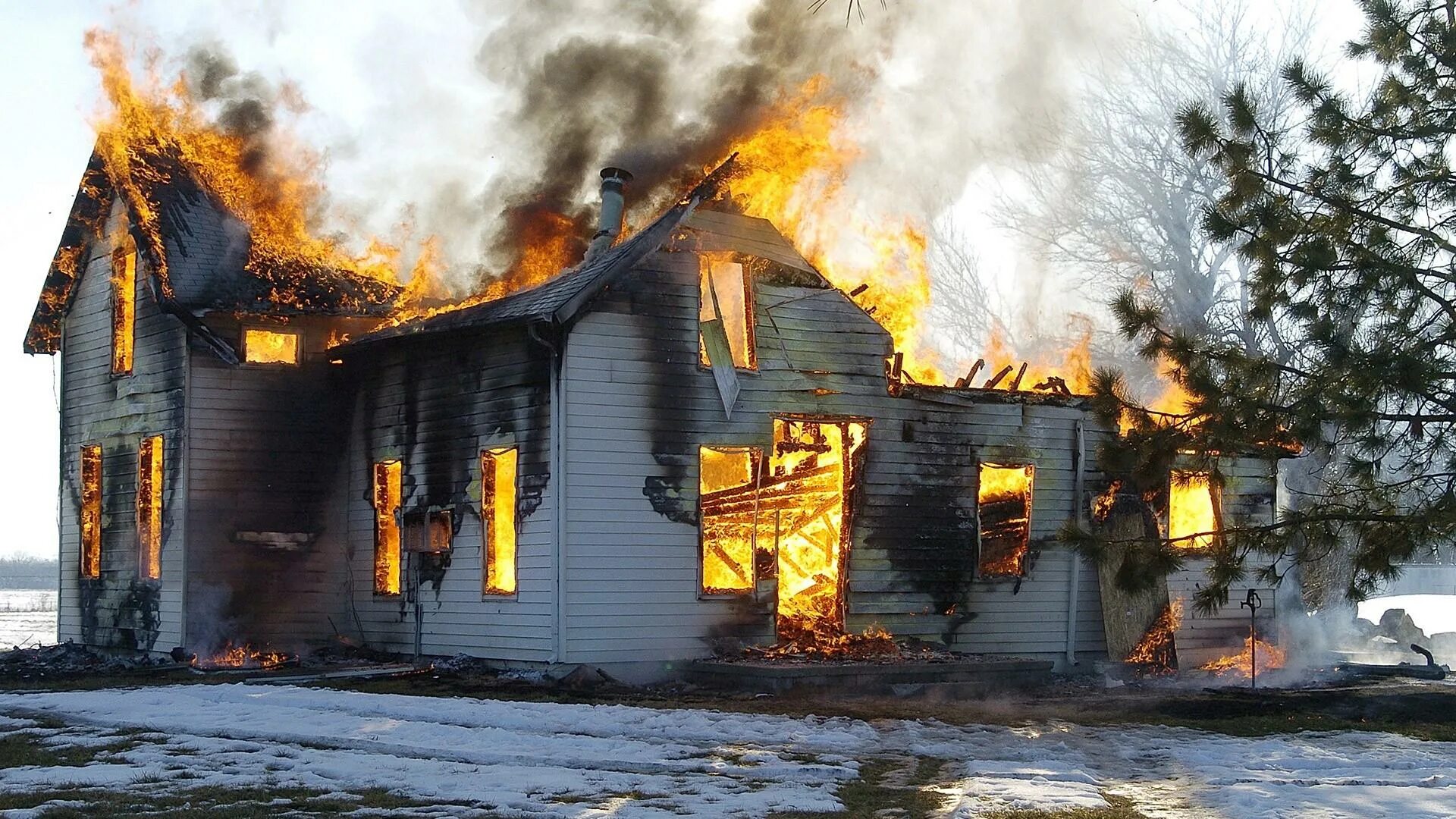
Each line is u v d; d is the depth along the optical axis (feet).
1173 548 51.19
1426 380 46.39
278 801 33.24
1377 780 37.76
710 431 67.15
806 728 47.03
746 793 35.01
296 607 76.48
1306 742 47.75
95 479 85.46
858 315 72.08
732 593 66.90
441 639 70.23
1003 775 38.27
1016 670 65.05
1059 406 76.59
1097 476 77.10
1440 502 46.75
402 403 74.49
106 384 83.71
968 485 73.51
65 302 89.25
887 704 57.00
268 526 76.23
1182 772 40.19
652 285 66.49
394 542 75.66
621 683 61.67
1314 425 47.83
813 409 69.77
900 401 72.23
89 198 84.07
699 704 55.31
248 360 76.84
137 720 47.70
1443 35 51.06
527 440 65.57
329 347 78.02
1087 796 34.76
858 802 34.30
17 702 53.72
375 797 33.78
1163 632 75.41
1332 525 49.83
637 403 65.41
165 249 77.00
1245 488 79.82
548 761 39.73
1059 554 75.61
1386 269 48.80
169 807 32.53
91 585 84.38
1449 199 50.24
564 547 62.95
